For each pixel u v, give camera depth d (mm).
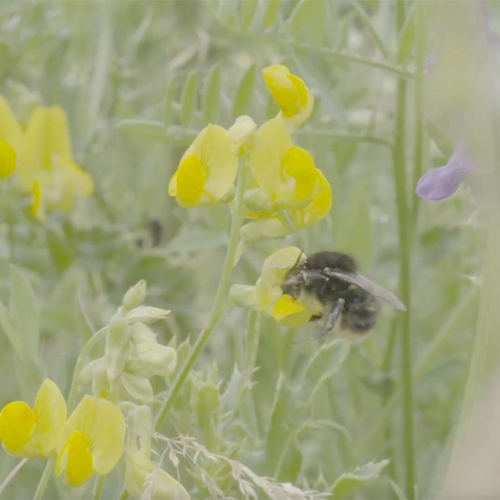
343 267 491
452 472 375
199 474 463
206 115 505
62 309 565
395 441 565
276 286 440
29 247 635
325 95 514
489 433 371
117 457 415
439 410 575
